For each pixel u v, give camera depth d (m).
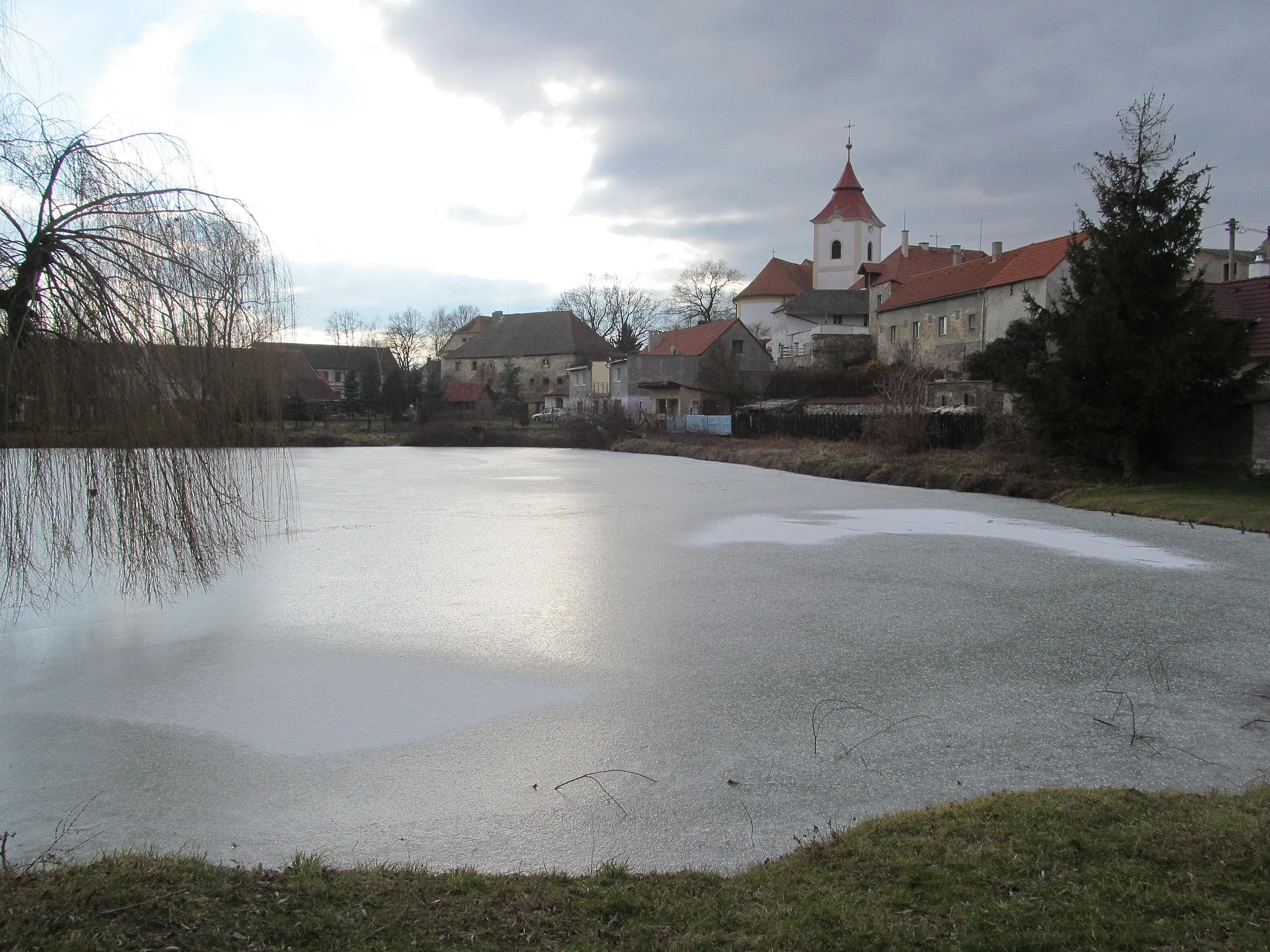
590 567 13.05
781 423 42.44
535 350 86.06
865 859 4.15
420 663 8.32
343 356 91.56
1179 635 9.09
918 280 51.91
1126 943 3.28
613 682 7.72
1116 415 20.81
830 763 5.93
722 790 5.52
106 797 5.45
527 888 3.97
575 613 10.22
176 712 7.00
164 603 10.73
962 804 4.86
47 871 4.07
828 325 61.97
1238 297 23.97
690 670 8.03
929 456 29.06
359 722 6.77
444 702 7.24
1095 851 4.06
